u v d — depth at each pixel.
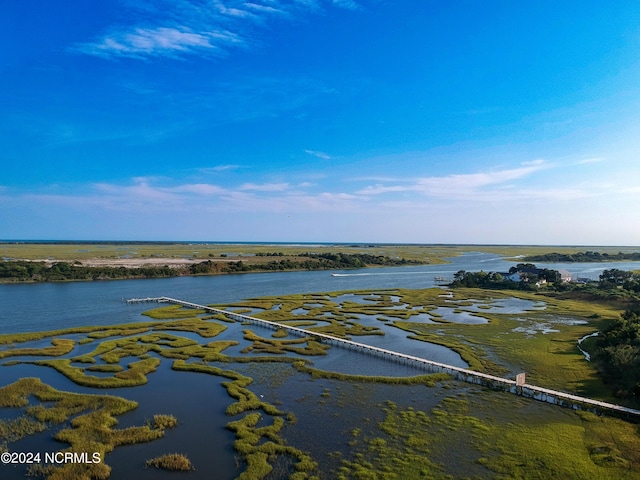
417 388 48.81
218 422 39.72
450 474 31.06
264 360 59.12
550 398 45.50
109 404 42.56
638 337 58.09
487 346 68.12
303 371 54.59
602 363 55.16
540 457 33.38
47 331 73.06
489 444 35.53
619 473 31.19
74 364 56.53
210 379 51.53
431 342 70.94
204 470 31.66
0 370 53.88
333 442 35.75
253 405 42.97
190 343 66.88
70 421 39.31
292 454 33.66
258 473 30.69
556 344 69.31
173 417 39.78
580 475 30.95
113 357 58.84
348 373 54.09
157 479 30.47
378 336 75.25
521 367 57.12
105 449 33.84
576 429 38.31
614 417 40.75
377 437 36.66
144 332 74.94
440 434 37.31
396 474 31.00
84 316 87.94
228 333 75.62
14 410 41.62
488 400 45.28
